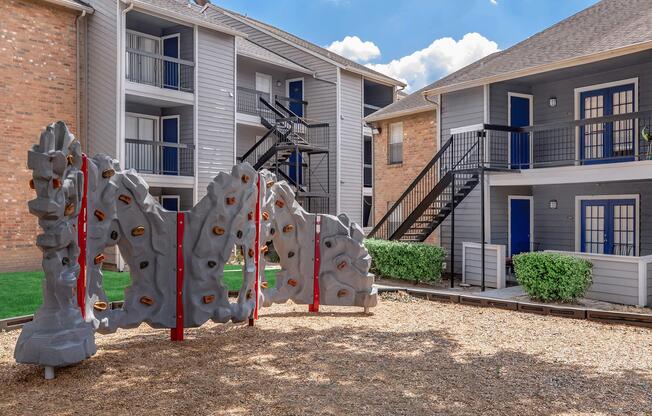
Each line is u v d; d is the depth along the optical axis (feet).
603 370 22.68
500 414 17.48
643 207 45.75
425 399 18.85
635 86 45.91
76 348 20.75
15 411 17.46
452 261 48.06
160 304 26.61
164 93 60.44
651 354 25.38
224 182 27.91
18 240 51.93
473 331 30.32
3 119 50.96
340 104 84.33
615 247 47.75
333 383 20.61
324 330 30.27
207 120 65.36
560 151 51.47
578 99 50.16
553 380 21.21
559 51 48.08
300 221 34.94
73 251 21.61
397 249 50.31
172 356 24.36
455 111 55.93
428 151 64.69
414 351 25.75
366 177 93.66
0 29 50.72
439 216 53.11
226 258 27.89
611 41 43.62
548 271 38.60
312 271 35.24
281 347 26.27
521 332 30.09
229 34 67.62
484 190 50.98
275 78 85.40
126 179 25.18
